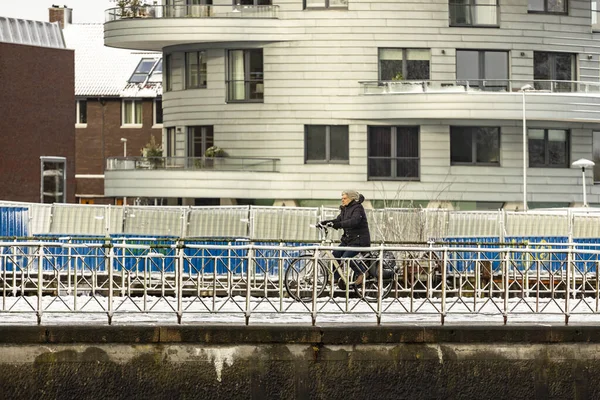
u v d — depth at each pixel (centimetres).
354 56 11988
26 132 12562
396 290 4959
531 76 12181
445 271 4728
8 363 4341
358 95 11938
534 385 4600
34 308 4981
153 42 12181
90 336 4375
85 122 18588
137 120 18462
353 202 5894
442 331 4553
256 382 4450
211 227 8538
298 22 11994
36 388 4350
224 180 11831
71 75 12962
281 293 4862
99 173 18512
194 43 12262
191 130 12450
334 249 4600
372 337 4506
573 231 8712
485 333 4575
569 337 4619
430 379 4541
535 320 4928
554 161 12269
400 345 4525
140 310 4828
